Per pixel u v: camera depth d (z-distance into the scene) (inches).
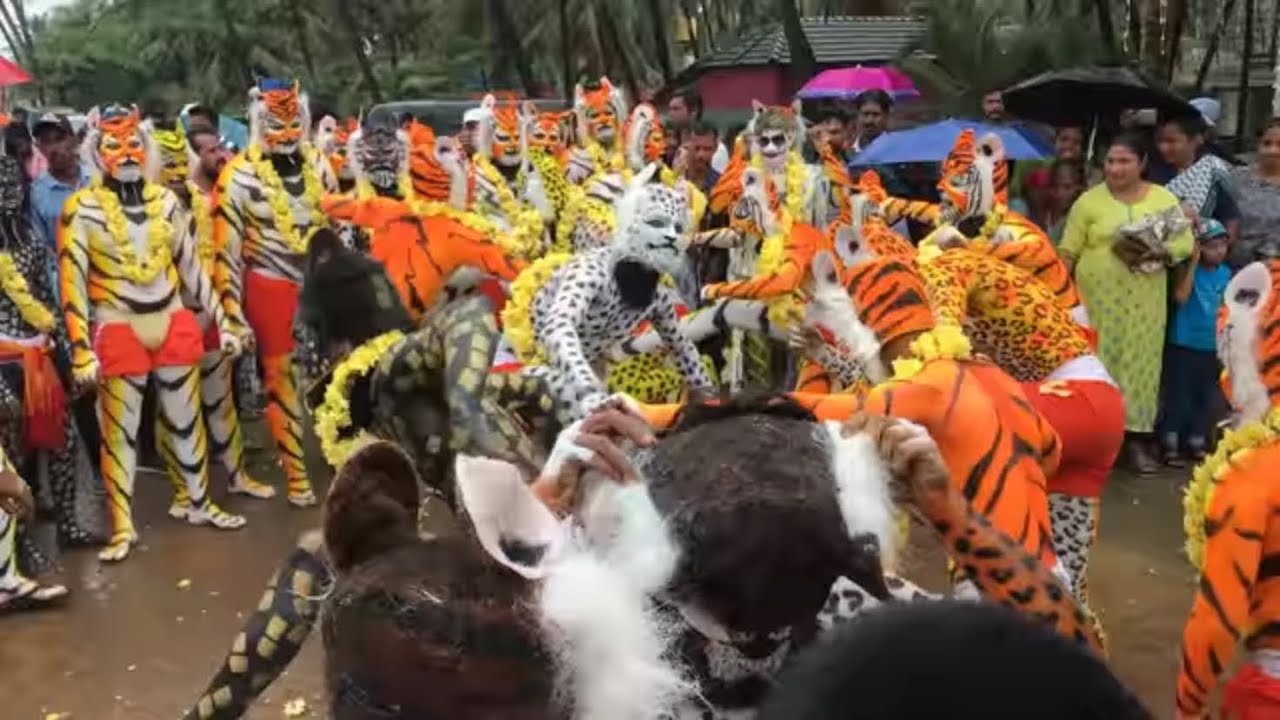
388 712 58.0
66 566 230.1
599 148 295.3
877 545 66.3
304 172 264.8
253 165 257.9
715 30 1065.5
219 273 257.3
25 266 228.2
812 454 68.0
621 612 60.3
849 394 121.3
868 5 768.9
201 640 196.9
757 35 689.0
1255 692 109.0
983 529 70.6
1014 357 162.7
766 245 196.2
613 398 79.3
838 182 237.6
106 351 233.1
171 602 212.5
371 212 215.3
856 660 40.3
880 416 73.0
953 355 128.0
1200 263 276.7
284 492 277.9
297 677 177.5
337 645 60.1
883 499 67.4
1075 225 275.3
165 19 943.7
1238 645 107.5
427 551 61.7
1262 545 107.0
